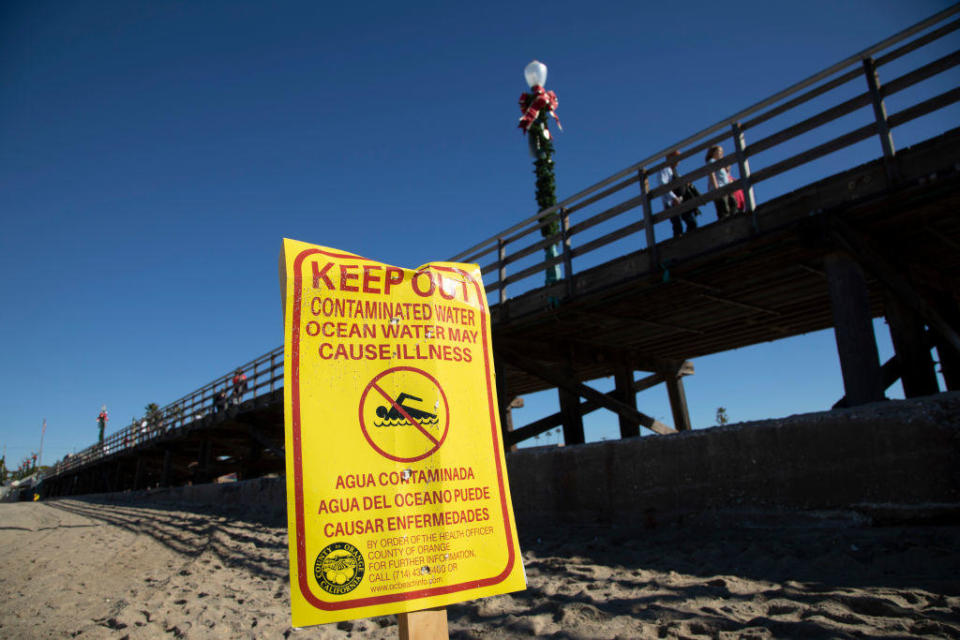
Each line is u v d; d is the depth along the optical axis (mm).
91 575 6512
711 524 4426
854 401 5172
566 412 9633
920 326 5605
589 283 7508
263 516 10867
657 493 4852
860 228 5676
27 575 6820
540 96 10070
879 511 3596
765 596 2766
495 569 1667
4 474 99625
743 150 6031
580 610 2859
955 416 3428
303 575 1416
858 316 5273
